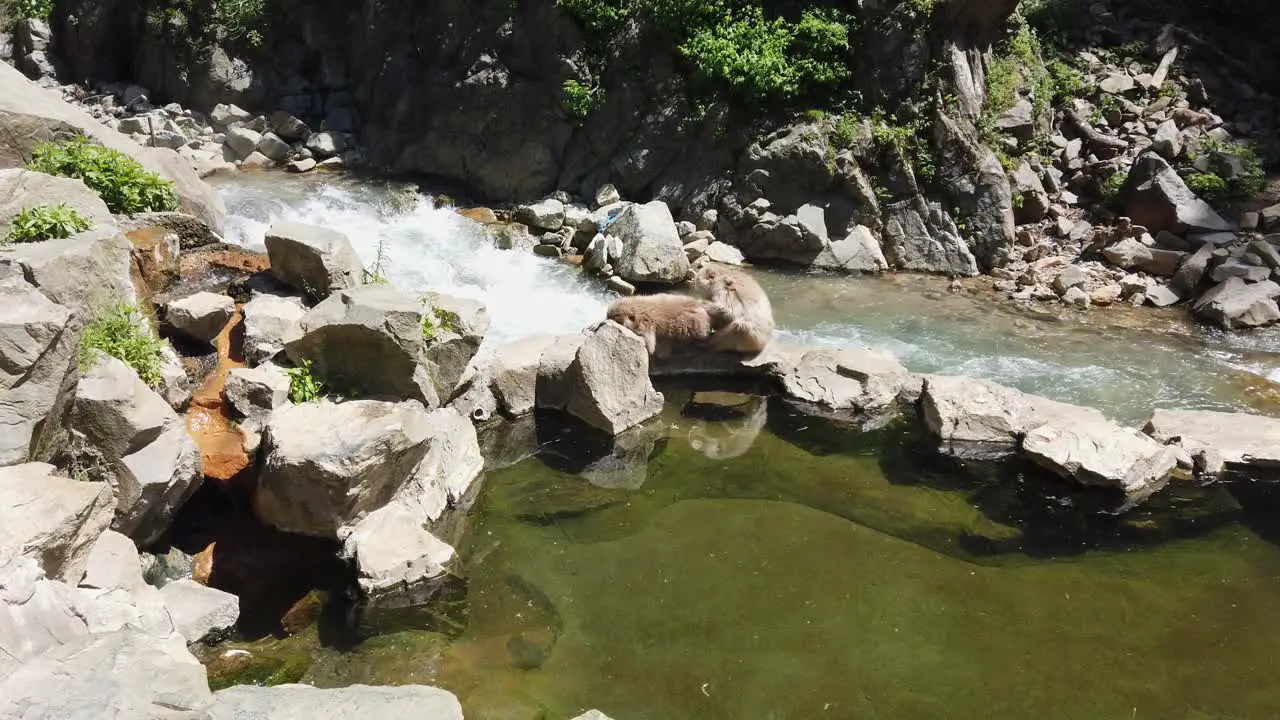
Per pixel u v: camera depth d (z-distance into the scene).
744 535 7.23
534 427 8.71
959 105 13.39
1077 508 7.63
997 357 10.41
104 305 6.98
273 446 6.56
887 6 13.48
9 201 7.55
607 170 14.84
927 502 7.70
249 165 15.92
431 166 15.83
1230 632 6.25
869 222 13.47
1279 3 15.62
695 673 5.80
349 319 7.40
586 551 6.99
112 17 18.38
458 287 11.52
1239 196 13.22
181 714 3.86
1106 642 6.15
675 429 8.78
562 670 5.78
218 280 8.92
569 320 10.91
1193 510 7.60
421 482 7.26
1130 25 16.09
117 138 10.33
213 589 5.96
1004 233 13.09
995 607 6.47
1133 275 12.38
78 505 5.11
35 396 5.42
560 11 14.74
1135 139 14.19
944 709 5.56
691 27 14.21
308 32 17.47
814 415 9.07
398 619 6.15
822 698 5.63
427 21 15.84
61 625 4.45
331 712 4.30
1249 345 10.79
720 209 13.92
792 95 13.83
